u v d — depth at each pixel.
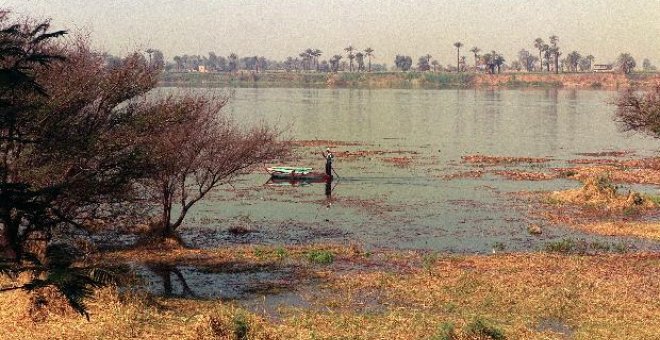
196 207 30.12
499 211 30.12
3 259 9.28
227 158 23.17
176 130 21.19
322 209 30.27
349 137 65.56
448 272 19.02
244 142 23.91
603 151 56.34
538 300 16.23
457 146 58.72
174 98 22.98
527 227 26.73
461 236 25.03
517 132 73.38
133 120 17.67
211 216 28.20
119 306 14.17
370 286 17.53
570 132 73.88
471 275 18.62
